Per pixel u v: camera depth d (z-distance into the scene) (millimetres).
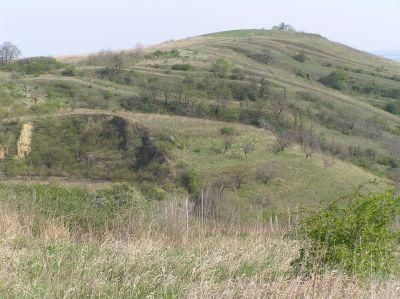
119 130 56000
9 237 7668
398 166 56562
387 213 7152
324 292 5969
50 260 6863
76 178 47250
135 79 81625
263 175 46438
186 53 107500
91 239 8305
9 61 88812
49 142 53906
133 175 49531
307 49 125062
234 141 55781
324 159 50625
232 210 11945
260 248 8070
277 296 5941
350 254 6785
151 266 6961
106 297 6000
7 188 11312
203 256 7375
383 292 5898
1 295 5617
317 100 79500
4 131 54094
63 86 73062
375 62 127000
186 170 48125
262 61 108562
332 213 7230
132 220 9570
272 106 71062
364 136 67500
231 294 5887
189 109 68250
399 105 86562
